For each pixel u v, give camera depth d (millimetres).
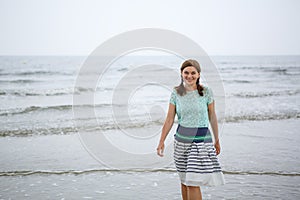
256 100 12070
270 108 10250
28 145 6199
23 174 4656
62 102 11867
